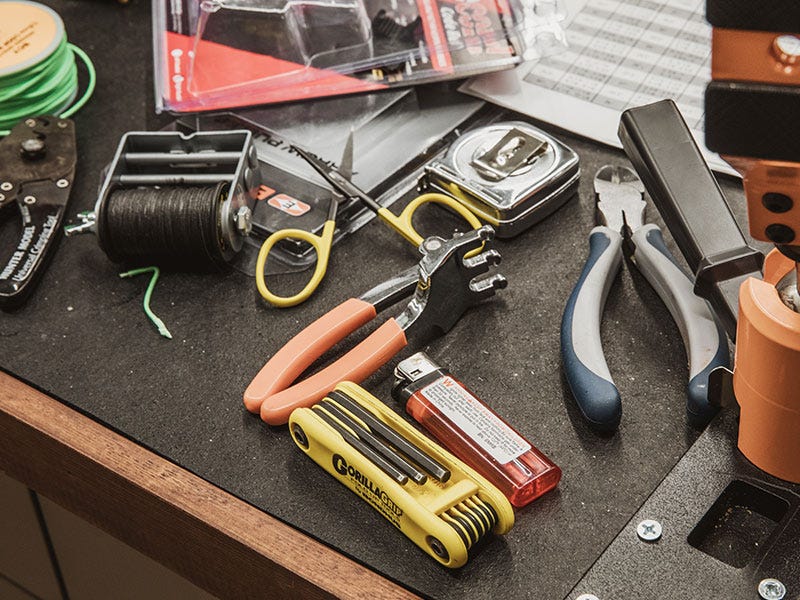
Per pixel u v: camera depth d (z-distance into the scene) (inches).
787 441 24.0
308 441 26.8
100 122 38.0
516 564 24.8
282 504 26.5
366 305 29.7
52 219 33.9
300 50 38.3
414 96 37.8
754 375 23.4
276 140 36.4
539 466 25.8
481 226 32.6
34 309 32.1
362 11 38.7
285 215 33.7
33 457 30.0
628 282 31.0
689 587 23.7
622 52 38.7
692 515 24.9
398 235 33.4
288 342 29.7
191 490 27.1
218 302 31.8
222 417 28.7
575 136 36.1
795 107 18.0
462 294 30.2
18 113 37.4
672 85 37.4
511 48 38.4
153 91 39.3
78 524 34.2
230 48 38.5
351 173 34.0
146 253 32.1
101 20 42.4
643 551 24.4
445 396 27.5
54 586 39.0
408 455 25.5
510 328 30.2
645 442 27.1
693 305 28.7
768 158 19.0
